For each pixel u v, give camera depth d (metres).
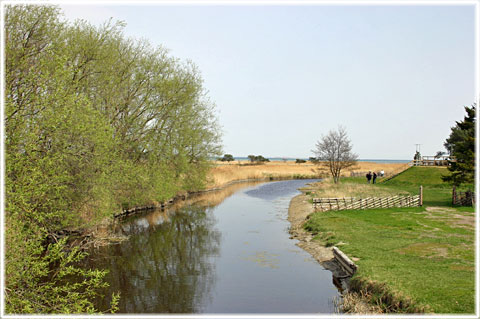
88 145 15.01
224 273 14.18
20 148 10.72
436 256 13.21
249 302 11.23
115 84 23.53
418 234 17.06
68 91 13.51
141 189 24.34
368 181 48.50
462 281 10.29
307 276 13.53
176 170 30.84
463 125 27.81
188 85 29.23
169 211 30.56
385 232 17.80
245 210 31.41
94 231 20.06
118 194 23.20
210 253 17.25
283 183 65.88
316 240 18.19
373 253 13.96
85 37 19.92
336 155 46.75
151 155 25.92
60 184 12.80
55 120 11.23
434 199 30.44
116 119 24.41
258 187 56.44
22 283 9.22
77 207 16.17
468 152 26.44
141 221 26.11
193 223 25.39
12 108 10.62
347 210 25.38
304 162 140.75
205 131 37.44
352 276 12.12
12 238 8.85
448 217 21.91
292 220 25.77
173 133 29.03
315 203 25.80
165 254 17.25
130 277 13.94
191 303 11.31
